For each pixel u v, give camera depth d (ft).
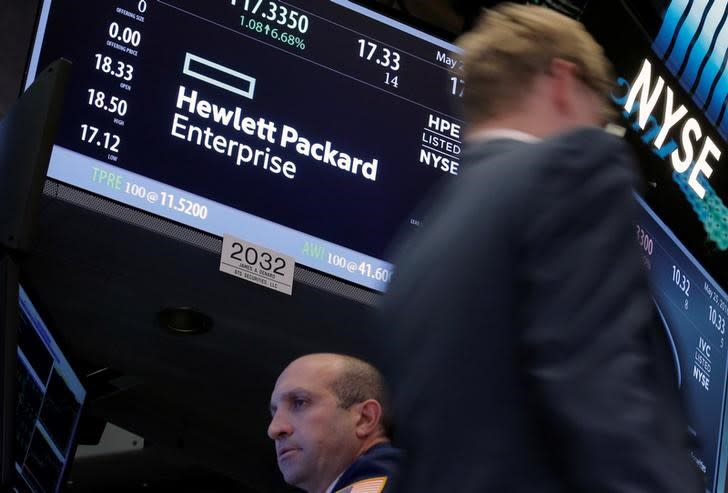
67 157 13.19
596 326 3.89
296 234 14.15
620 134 5.06
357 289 14.25
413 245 4.53
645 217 18.20
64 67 9.70
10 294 9.23
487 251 4.12
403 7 18.37
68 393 11.51
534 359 3.90
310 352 14.61
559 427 3.76
